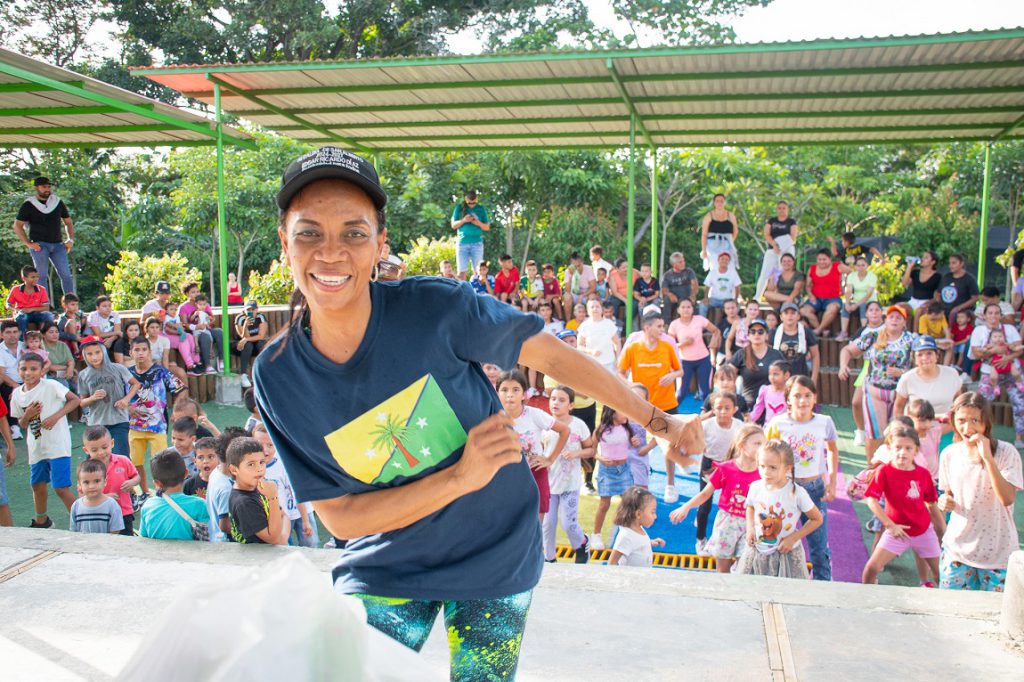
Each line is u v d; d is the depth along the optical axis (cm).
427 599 175
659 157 2270
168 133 1216
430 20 2545
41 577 353
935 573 512
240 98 1161
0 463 622
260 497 397
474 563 174
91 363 731
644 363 819
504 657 179
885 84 1027
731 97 1094
